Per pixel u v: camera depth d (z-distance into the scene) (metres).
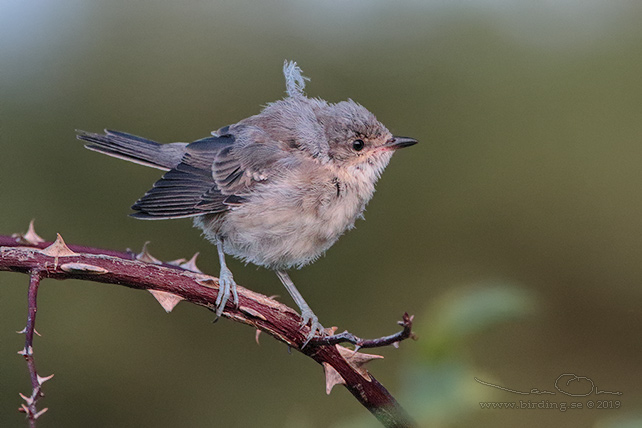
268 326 5.70
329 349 5.42
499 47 13.48
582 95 13.12
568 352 11.58
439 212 12.36
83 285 11.09
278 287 11.45
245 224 8.13
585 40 13.64
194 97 12.60
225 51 12.95
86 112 12.17
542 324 11.64
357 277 11.73
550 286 12.12
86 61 12.51
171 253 11.45
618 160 12.66
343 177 8.41
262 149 8.28
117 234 11.47
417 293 11.64
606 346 11.73
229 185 8.18
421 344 2.65
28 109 12.02
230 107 12.59
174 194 8.23
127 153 8.92
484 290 2.66
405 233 12.20
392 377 10.55
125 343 10.85
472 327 2.57
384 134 8.65
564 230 12.31
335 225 8.38
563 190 12.52
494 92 13.10
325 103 9.01
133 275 5.52
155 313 11.11
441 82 13.18
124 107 12.36
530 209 12.41
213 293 5.66
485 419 8.51
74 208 11.53
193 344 11.03
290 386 10.79
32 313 4.83
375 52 13.34
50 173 11.69
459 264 12.04
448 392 2.57
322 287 11.61
